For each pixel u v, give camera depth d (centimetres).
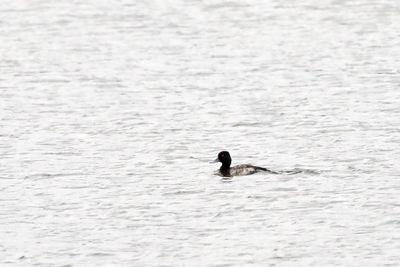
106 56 11950
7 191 6881
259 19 14512
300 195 6662
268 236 6041
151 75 10812
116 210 6488
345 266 5638
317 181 6938
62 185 6988
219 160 7156
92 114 9038
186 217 6347
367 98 9456
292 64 11244
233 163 7488
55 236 6106
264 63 11344
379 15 14512
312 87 10006
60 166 7425
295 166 7306
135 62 11556
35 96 9812
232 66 11212
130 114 9019
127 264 5712
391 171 7138
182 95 9806
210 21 14388
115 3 15888
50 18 14650
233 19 14525
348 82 10194
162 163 7469
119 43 12812
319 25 13912
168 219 6316
